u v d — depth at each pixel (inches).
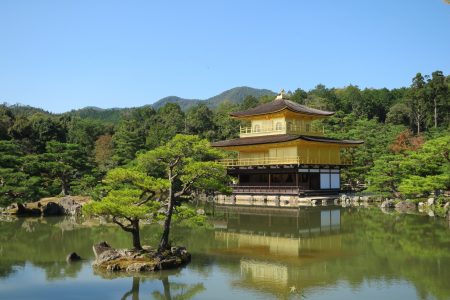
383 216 2139.5
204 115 5022.1
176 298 923.4
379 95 6181.1
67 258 1246.9
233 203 3021.7
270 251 1362.0
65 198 2498.8
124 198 1109.7
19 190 1969.7
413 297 912.9
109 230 1793.8
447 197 2292.1
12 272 1133.1
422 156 2284.7
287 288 978.1
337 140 3157.0
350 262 1209.4
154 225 1920.5
